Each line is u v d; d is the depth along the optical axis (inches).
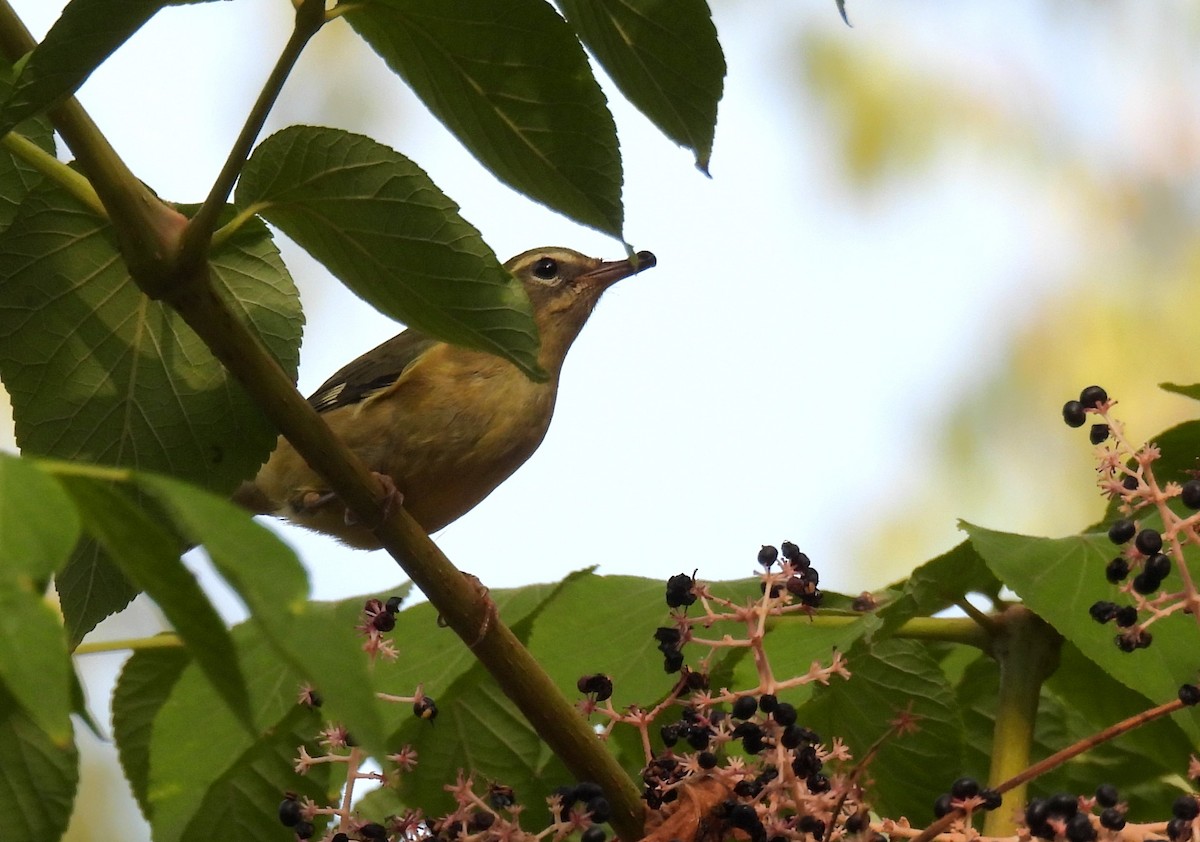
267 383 265.7
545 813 350.9
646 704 320.2
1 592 136.3
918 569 320.5
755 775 271.4
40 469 149.6
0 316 304.8
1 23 259.3
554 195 279.0
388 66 274.5
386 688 327.6
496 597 363.3
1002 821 306.7
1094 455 271.7
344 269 268.7
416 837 278.2
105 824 590.9
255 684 312.7
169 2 225.5
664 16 266.1
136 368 311.9
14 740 331.0
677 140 280.1
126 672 354.0
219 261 311.3
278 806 348.8
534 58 264.2
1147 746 362.9
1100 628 291.6
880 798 349.4
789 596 281.4
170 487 151.9
